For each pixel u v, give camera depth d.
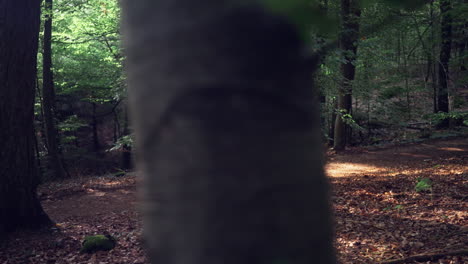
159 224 0.89
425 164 13.86
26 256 6.96
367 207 8.97
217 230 0.83
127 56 0.93
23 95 8.34
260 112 0.83
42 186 15.12
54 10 17.52
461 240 5.97
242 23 0.82
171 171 0.87
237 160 0.83
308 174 0.87
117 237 7.84
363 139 22.00
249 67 0.83
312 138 0.89
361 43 15.14
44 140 21.41
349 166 15.04
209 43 0.83
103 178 16.11
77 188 13.93
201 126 0.84
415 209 8.26
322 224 0.89
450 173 11.57
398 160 15.13
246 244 0.83
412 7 1.02
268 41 0.83
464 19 17.83
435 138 18.27
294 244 0.85
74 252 7.07
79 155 22.88
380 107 20.97
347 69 16.30
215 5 0.82
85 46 19.50
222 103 0.83
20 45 8.16
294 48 0.85
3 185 8.20
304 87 0.88
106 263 6.33
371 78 19.50
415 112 21.34
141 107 0.90
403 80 20.89
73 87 20.31
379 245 6.30
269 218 0.83
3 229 8.10
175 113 0.85
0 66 8.01
